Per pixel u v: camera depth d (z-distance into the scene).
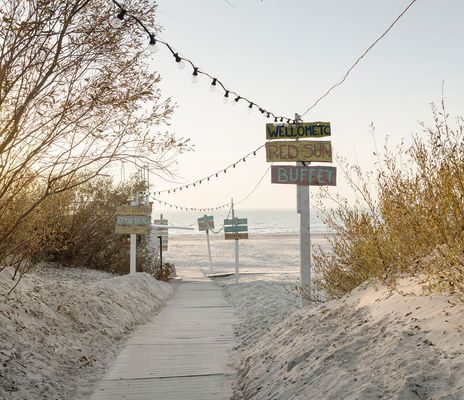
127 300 11.54
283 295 13.59
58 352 6.73
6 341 6.17
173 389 5.68
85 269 18.70
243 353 7.18
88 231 18.75
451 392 2.96
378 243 6.30
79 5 4.61
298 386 4.29
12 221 6.22
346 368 4.05
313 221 106.25
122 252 21.44
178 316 11.69
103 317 9.28
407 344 3.81
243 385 5.56
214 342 8.33
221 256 45.56
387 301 5.18
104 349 7.73
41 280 9.66
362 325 4.89
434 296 4.56
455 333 3.62
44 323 7.50
